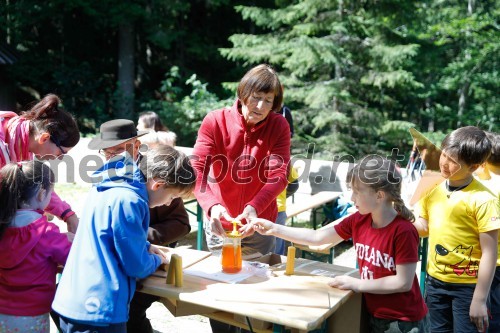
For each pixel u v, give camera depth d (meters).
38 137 2.60
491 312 2.89
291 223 6.29
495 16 15.22
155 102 14.34
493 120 15.09
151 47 17.47
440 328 2.78
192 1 16.59
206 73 17.33
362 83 12.12
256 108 2.78
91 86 15.12
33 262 2.38
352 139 12.15
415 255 2.22
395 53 11.65
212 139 2.96
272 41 12.77
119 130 3.04
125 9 14.62
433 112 15.76
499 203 2.92
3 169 2.39
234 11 16.80
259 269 2.59
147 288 2.31
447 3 15.52
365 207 2.27
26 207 2.41
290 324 1.97
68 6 14.86
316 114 12.28
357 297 2.33
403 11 12.09
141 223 2.19
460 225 2.65
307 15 12.62
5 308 2.37
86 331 2.16
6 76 14.89
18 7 14.91
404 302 2.25
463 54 15.26
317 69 12.69
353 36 12.18
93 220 2.20
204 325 3.84
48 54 16.05
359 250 2.39
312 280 2.43
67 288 2.21
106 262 2.17
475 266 2.64
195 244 5.85
